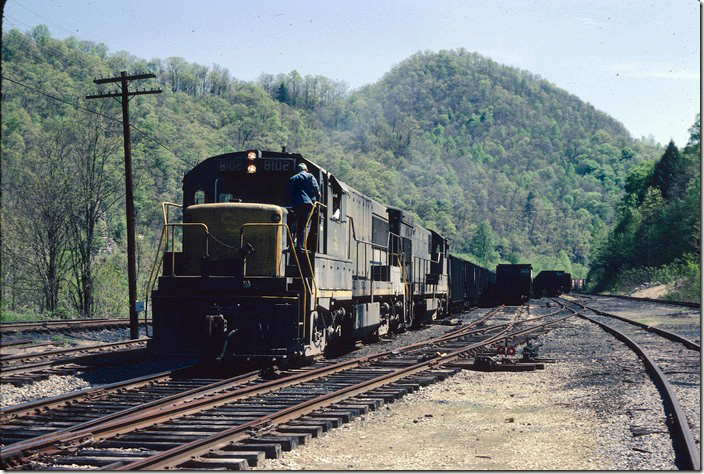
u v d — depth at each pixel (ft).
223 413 29.99
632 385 41.16
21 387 38.78
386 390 37.73
